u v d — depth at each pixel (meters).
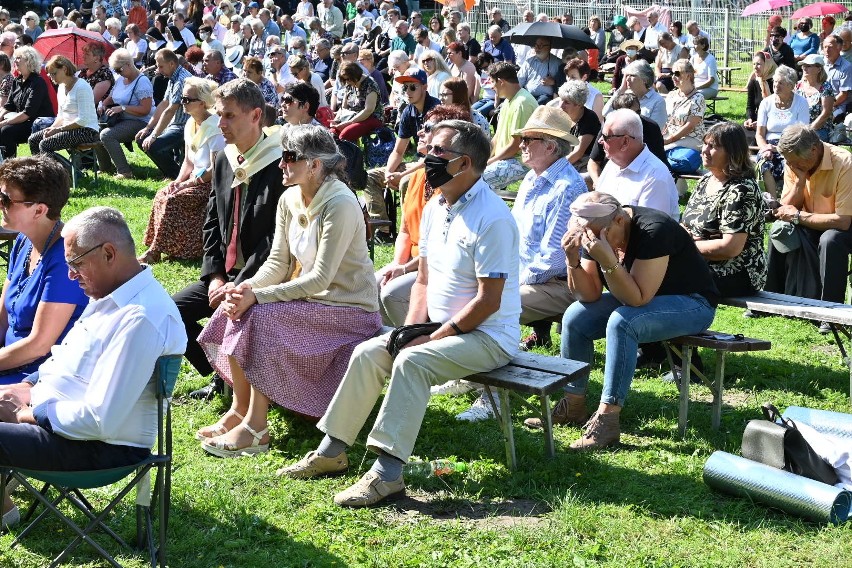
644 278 5.11
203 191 8.84
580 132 9.17
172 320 3.76
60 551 4.03
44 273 4.32
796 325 7.43
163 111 12.44
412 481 4.73
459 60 15.38
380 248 9.39
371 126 11.98
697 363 6.16
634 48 20.56
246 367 4.95
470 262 4.70
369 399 4.73
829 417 4.73
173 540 4.14
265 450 5.08
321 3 27.86
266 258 5.53
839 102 13.02
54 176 4.29
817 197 7.03
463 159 4.64
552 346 6.86
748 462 4.57
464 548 4.14
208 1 25.78
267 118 8.12
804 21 20.23
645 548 4.13
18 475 3.68
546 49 15.47
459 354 4.63
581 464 4.95
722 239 5.99
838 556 4.04
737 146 5.97
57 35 15.30
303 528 4.30
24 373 4.36
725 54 25.44
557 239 5.97
